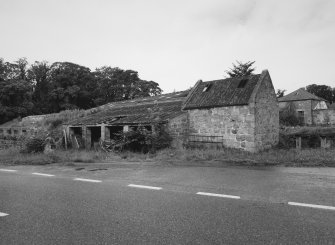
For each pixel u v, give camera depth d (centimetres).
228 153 1440
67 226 471
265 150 1673
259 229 436
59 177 948
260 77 1767
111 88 5612
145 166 1158
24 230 456
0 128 2916
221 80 2022
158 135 1689
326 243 384
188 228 448
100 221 491
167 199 624
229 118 1709
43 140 1844
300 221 466
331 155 1189
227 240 399
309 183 747
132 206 577
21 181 887
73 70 5459
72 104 5247
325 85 8225
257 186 725
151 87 5919
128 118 2036
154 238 413
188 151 1496
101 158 1455
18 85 4541
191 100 1953
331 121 3806
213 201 598
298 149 1555
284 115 3925
